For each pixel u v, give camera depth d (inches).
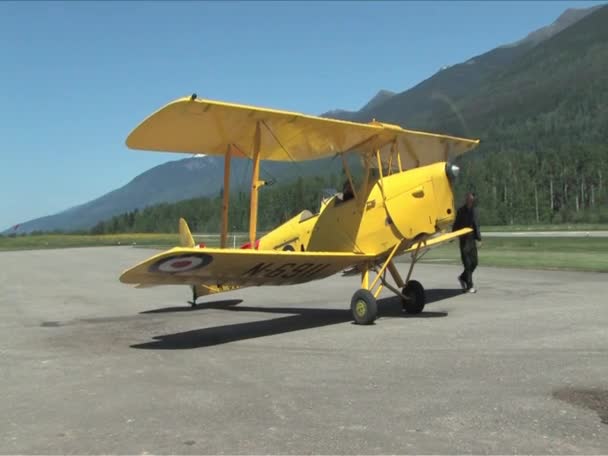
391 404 161.3
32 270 866.1
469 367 199.3
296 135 324.8
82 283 638.5
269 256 273.6
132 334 304.0
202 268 280.8
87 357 245.1
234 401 170.4
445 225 304.7
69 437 143.3
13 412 166.2
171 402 171.5
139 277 283.7
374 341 254.2
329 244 344.8
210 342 272.8
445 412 152.6
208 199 3105.3
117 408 167.0
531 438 132.6
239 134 321.4
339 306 392.2
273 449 131.0
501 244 1074.7
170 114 274.1
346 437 137.1
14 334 310.7
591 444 128.4
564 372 188.1
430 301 380.8
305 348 247.1
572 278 488.1
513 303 353.1
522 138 6697.8
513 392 168.1
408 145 359.3
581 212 3181.6
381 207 318.0
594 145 3964.1
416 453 126.3
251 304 420.5
